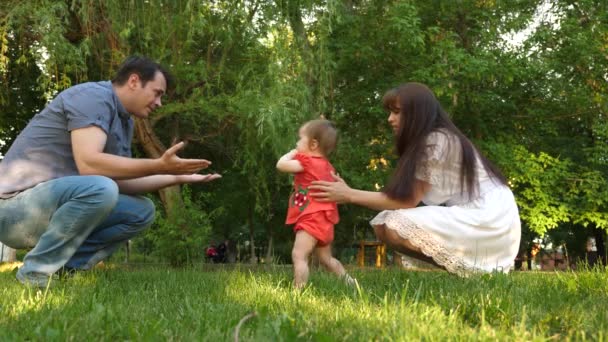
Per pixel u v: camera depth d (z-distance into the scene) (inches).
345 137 424.2
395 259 494.9
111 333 76.4
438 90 391.2
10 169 138.4
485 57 415.2
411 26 384.8
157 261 366.9
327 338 68.7
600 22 476.7
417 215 144.8
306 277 137.3
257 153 349.7
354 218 472.1
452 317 84.0
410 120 146.5
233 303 103.3
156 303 104.4
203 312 91.0
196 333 75.4
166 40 318.7
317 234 140.3
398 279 156.3
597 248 679.1
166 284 143.3
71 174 141.3
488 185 153.2
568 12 495.5
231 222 613.3
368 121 456.4
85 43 297.4
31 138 139.7
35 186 136.8
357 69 445.4
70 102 136.9
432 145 144.3
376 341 71.2
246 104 308.2
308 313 91.5
